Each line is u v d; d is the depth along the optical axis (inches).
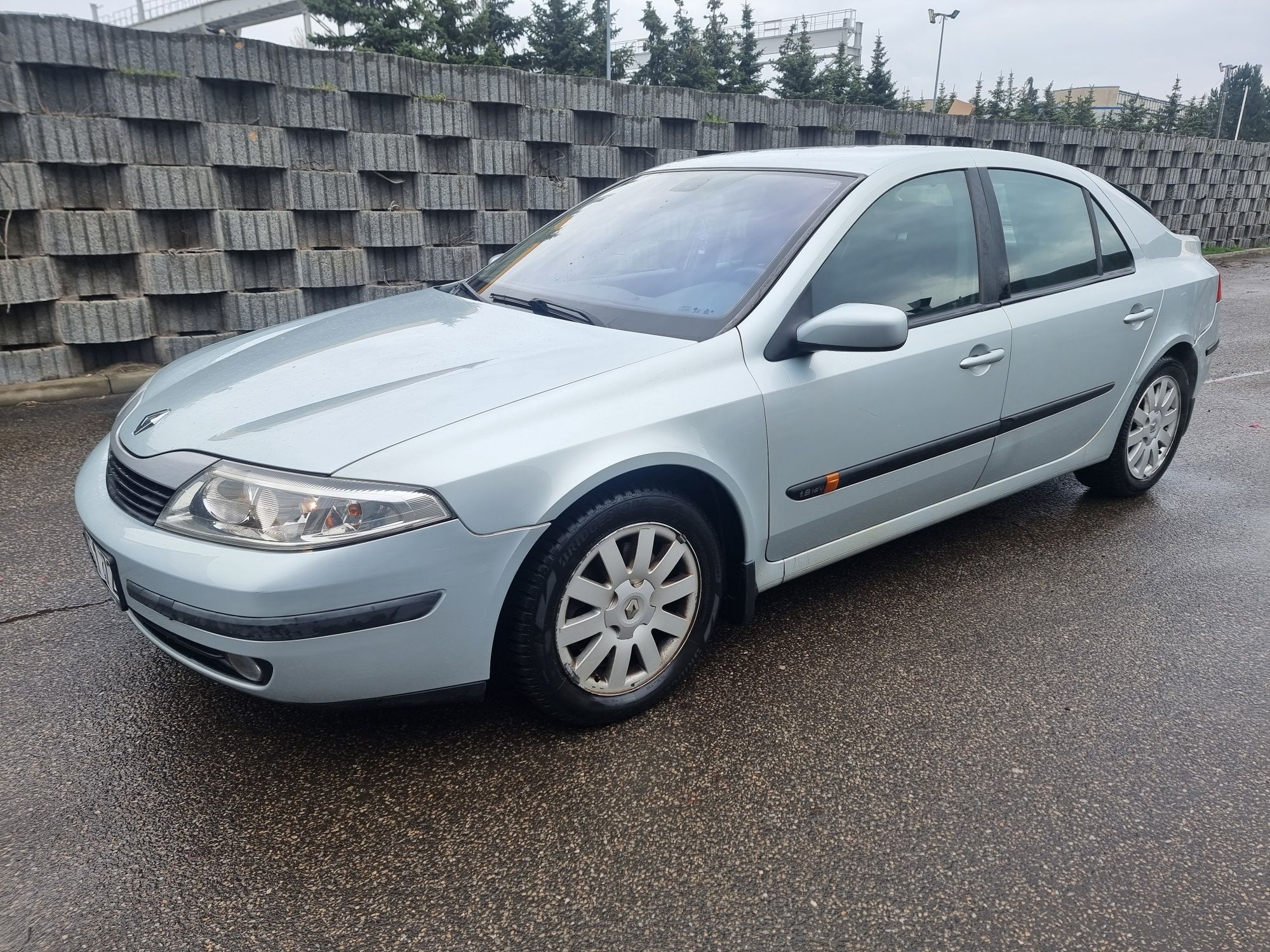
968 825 84.7
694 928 72.5
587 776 91.0
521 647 89.9
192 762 92.7
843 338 99.7
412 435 83.9
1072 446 150.1
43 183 225.0
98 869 78.1
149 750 94.7
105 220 233.5
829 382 107.7
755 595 110.5
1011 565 142.6
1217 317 175.2
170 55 236.1
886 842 82.4
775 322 104.7
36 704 102.1
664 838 82.6
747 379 101.3
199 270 249.3
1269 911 75.0
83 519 93.1
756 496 104.3
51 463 182.7
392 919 73.2
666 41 1120.2
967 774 92.0
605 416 91.0
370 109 270.7
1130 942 71.7
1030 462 142.5
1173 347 163.3
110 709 101.6
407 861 79.6
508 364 96.4
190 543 81.8
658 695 102.9
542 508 85.8
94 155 229.3
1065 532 156.8
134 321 243.1
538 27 1059.3
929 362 118.0
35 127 221.0
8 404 225.3
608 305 112.8
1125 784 91.0
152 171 236.8
